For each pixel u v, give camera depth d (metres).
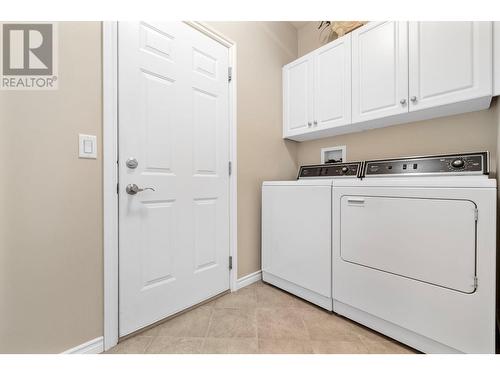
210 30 1.62
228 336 1.25
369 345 1.17
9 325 0.90
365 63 1.63
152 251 1.33
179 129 1.46
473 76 1.21
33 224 0.94
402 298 1.14
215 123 1.69
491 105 1.36
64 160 1.02
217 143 1.70
